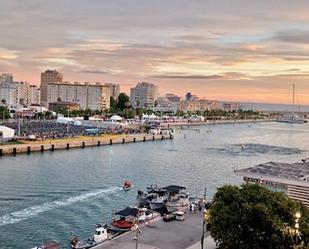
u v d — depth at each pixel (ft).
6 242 249.14
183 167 563.07
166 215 278.67
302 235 184.65
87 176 456.45
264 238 186.09
